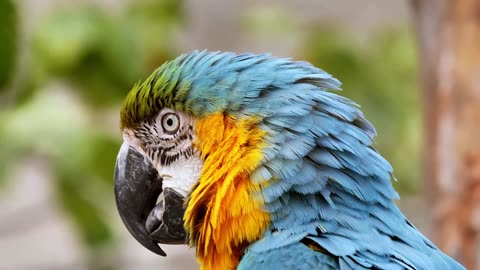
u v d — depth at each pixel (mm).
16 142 14398
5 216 20781
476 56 11602
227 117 8758
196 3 19734
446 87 11672
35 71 14984
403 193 16422
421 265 8297
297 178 8469
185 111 9078
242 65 8867
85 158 14398
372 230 8430
